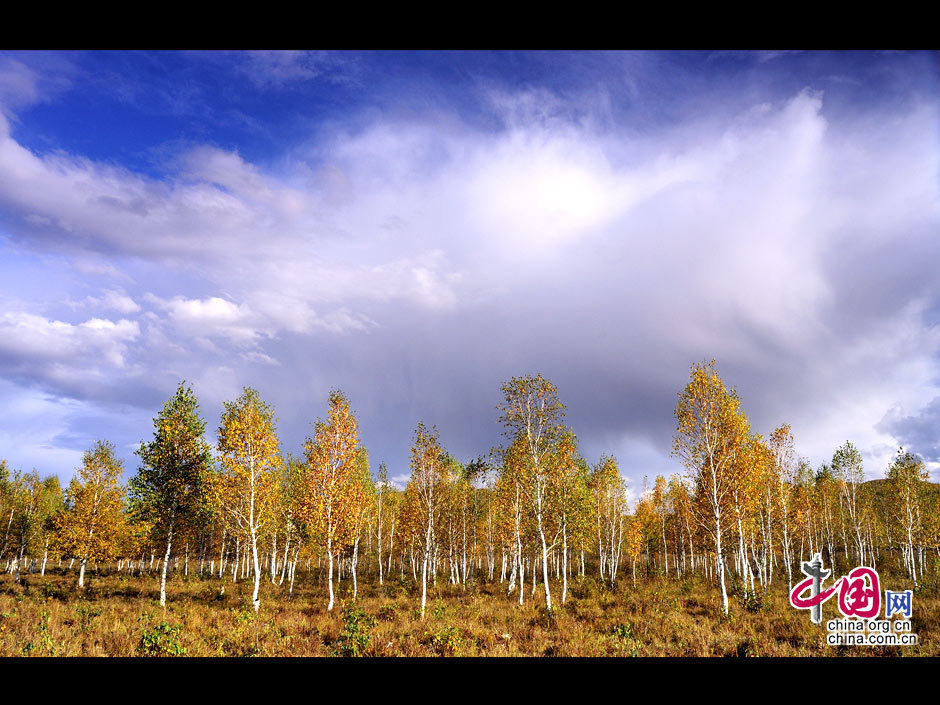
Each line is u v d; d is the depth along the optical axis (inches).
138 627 645.9
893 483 1720.0
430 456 1160.2
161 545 1171.9
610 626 726.5
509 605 1036.5
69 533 1266.0
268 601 1090.7
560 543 1231.5
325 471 1098.7
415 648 553.6
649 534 2143.2
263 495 1108.5
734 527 1144.2
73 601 943.0
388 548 2222.0
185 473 1133.1
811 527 1914.4
